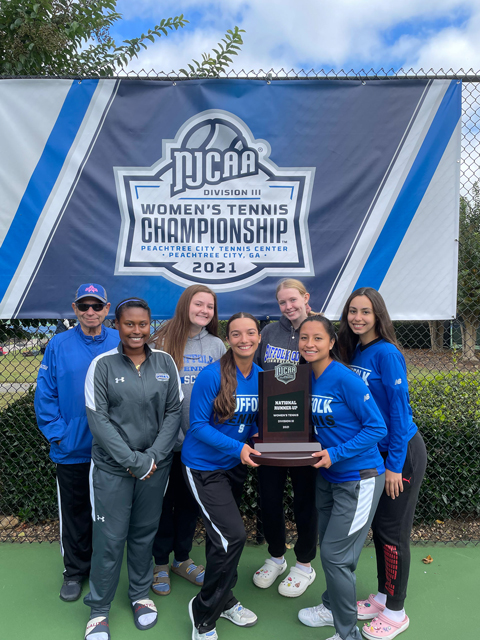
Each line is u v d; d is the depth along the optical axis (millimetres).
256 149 2881
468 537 2969
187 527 2463
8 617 2211
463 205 3133
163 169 2885
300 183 2898
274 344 2471
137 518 2129
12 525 3080
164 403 2145
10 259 2914
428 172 2889
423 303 2945
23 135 2867
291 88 2859
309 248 2924
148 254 2920
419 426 3100
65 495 2348
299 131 2877
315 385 2016
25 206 2891
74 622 2180
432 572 2584
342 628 1919
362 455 1923
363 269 2934
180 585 2471
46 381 2309
